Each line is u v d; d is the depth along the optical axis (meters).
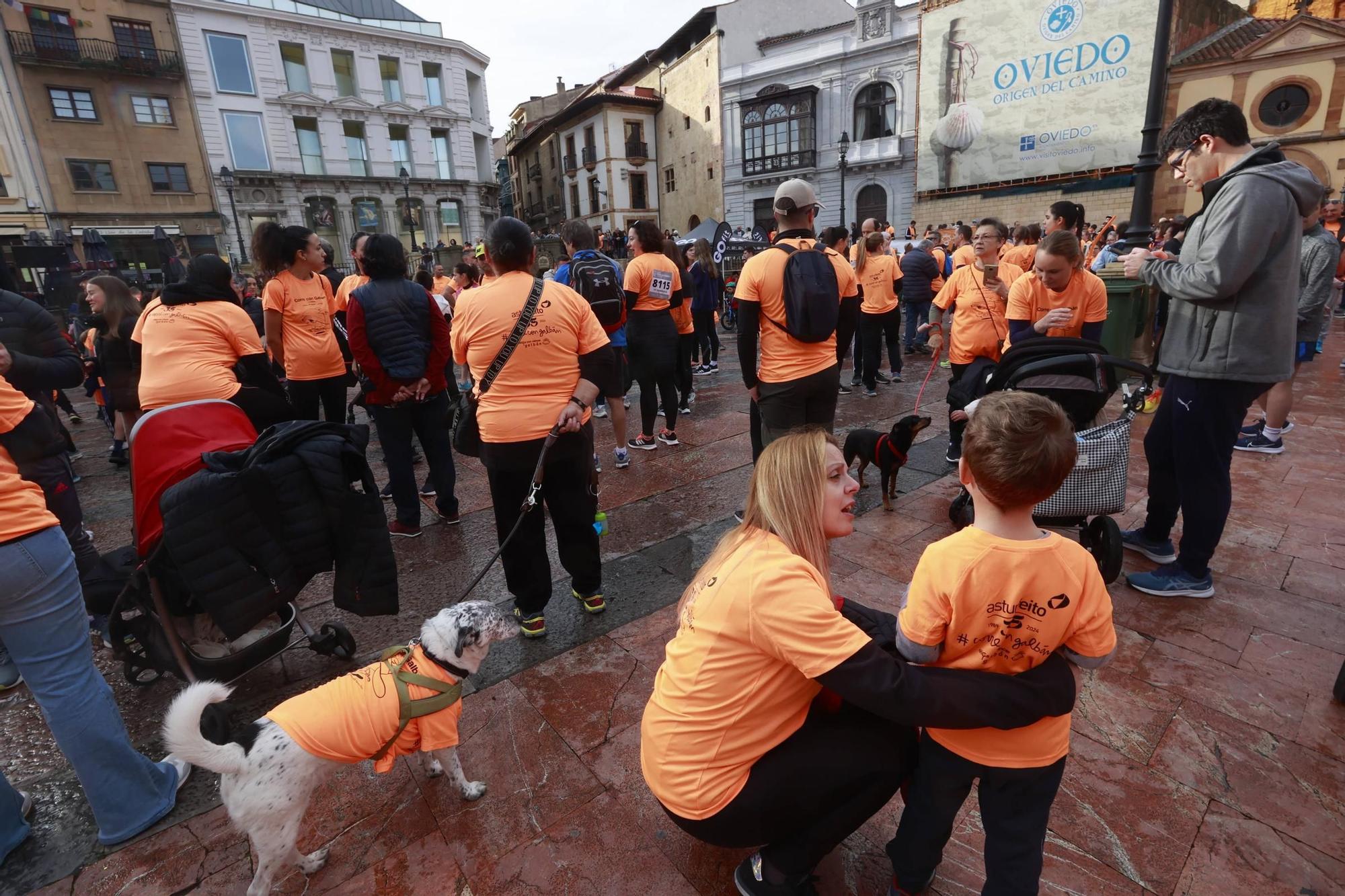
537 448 2.77
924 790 1.59
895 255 7.25
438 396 4.28
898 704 1.34
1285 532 3.65
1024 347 3.25
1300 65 20.44
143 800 2.14
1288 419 5.62
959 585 1.40
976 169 25.66
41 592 1.86
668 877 1.87
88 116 27.33
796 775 1.54
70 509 3.23
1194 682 2.54
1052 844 1.91
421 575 3.77
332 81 32.41
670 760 1.58
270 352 4.76
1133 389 3.64
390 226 34.97
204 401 2.75
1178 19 21.52
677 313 6.62
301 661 3.02
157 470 2.49
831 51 29.48
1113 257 7.88
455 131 36.28
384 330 3.85
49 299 16.67
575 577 3.19
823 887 1.82
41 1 25.89
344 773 2.33
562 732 2.46
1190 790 2.07
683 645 1.59
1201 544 2.99
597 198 41.88
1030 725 1.42
